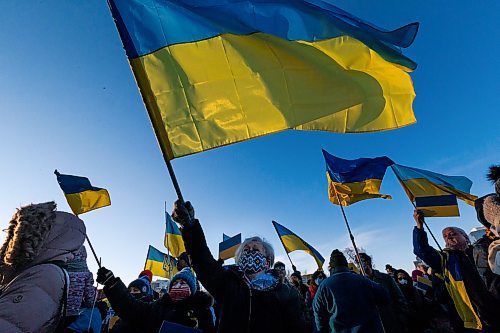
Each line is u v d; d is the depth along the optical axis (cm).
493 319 373
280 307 231
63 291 171
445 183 578
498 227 186
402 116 257
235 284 231
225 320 217
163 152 225
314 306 452
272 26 254
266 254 262
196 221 224
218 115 238
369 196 618
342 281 429
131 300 282
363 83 254
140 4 245
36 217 179
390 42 262
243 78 246
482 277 359
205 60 246
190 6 254
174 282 321
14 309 148
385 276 592
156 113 231
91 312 267
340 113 251
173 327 253
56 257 180
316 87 247
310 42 257
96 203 511
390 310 534
